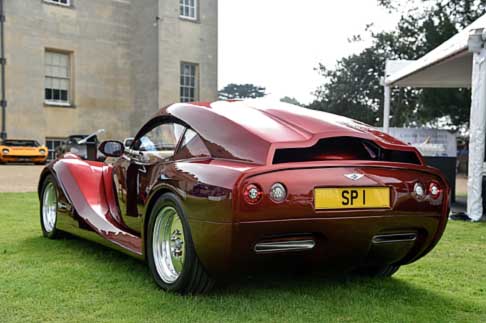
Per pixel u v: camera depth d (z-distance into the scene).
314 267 2.66
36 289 2.77
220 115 2.79
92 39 20.27
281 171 2.36
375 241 2.63
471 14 20.36
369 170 2.56
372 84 29.12
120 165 3.55
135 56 21.42
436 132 8.41
